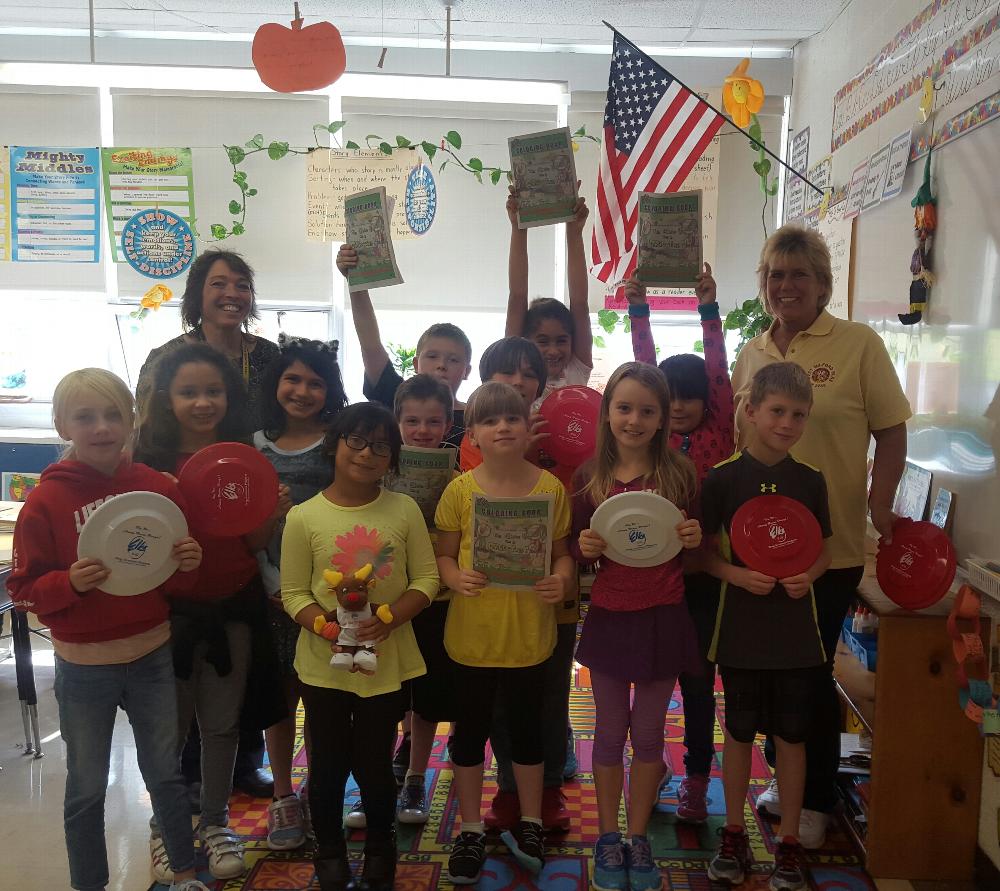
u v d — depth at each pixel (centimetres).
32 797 239
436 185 430
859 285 313
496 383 193
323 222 426
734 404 227
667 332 444
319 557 183
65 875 203
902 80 276
